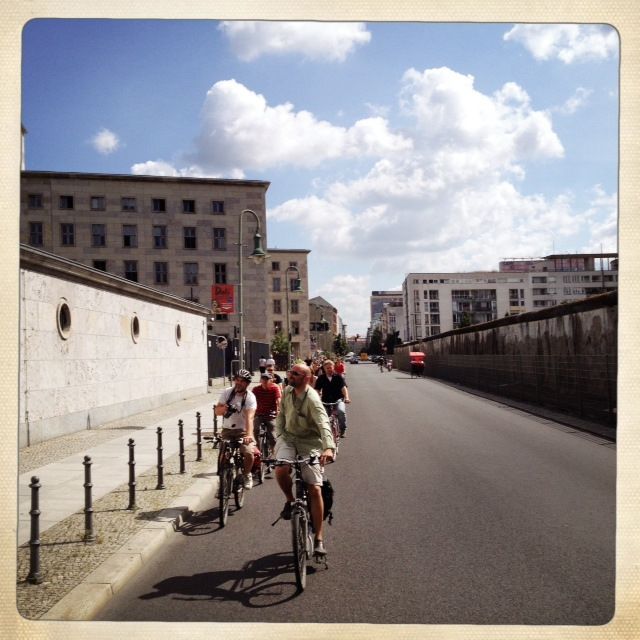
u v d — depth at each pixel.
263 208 54.81
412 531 6.48
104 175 50.84
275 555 5.89
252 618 4.35
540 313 21.05
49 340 14.16
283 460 5.40
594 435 13.47
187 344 27.64
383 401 24.27
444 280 144.12
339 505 7.69
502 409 19.80
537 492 8.19
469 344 35.22
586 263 136.25
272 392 9.98
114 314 18.48
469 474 9.48
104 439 13.99
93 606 4.47
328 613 4.41
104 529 6.46
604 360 14.70
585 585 4.86
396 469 10.03
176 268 52.78
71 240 50.06
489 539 6.15
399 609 4.46
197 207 53.41
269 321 89.81
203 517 7.45
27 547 5.86
